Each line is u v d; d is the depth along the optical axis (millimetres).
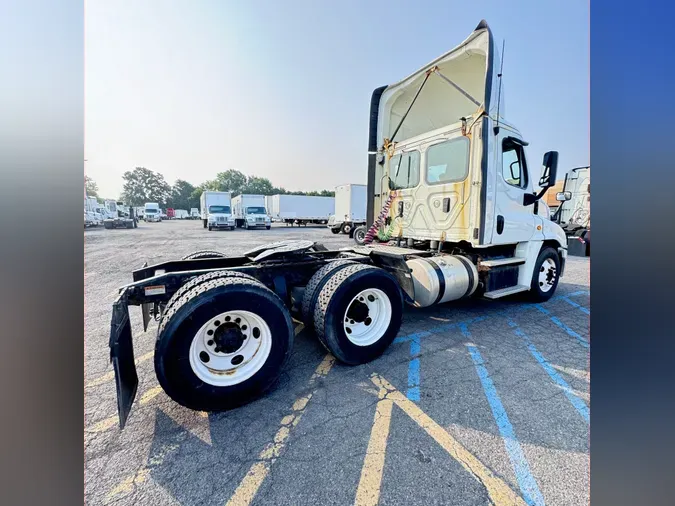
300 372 2840
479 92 4461
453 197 4094
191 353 2178
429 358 3107
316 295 2904
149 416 2232
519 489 1611
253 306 2373
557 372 2824
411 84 4691
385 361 3043
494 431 2043
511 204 4273
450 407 2301
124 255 10359
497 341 3537
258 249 3717
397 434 2018
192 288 2342
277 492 1605
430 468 1745
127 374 2111
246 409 2301
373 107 5195
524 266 4668
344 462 1795
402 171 4859
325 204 32812
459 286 3873
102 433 2053
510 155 4285
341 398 2424
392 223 5051
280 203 30516
